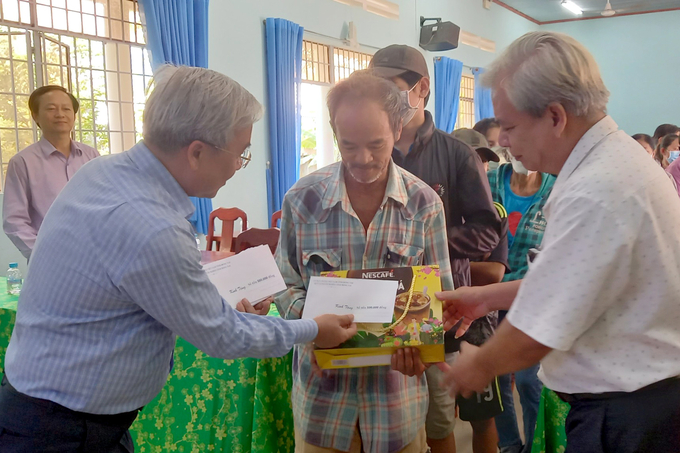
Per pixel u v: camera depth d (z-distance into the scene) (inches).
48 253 38.9
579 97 34.4
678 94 410.6
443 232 53.2
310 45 240.5
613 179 32.5
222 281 54.2
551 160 38.0
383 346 45.1
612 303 34.1
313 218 51.6
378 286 48.0
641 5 400.2
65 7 159.9
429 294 47.1
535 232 79.8
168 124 38.3
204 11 184.5
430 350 45.4
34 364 38.6
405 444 50.7
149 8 169.0
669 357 34.2
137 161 40.0
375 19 278.7
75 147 115.2
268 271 55.3
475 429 71.5
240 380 67.2
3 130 150.7
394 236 50.9
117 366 39.1
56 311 38.5
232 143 39.5
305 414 51.6
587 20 441.1
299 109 226.1
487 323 66.0
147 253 36.3
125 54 180.9
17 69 152.3
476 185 65.0
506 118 37.8
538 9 422.3
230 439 68.1
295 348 55.4
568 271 32.6
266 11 214.7
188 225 39.7
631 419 34.2
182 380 70.3
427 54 322.7
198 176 40.3
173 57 177.0
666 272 32.8
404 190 51.3
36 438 38.5
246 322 43.1
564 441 61.1
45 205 108.2
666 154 192.2
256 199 213.2
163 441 71.3
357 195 51.5
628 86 428.1
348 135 45.5
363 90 45.8
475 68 379.6
